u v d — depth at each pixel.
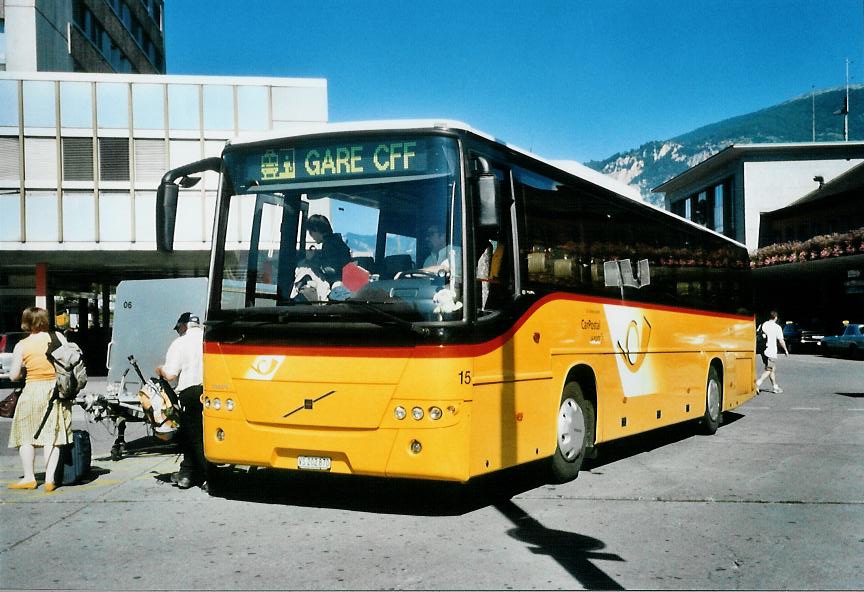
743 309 15.39
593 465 9.82
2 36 34.44
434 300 6.56
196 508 7.38
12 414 8.34
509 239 7.56
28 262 30.27
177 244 27.92
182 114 28.44
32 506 7.48
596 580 5.27
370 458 6.57
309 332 6.84
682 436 12.73
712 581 5.26
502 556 5.81
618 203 10.21
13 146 28.14
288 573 5.39
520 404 7.46
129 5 51.09
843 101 62.72
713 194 66.69
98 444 11.88
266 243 7.30
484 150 7.26
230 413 7.16
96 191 28.27
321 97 28.88
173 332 11.66
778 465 9.73
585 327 8.95
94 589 5.08
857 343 37.84
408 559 5.72
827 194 53.69
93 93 28.28
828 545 6.12
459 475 6.45
